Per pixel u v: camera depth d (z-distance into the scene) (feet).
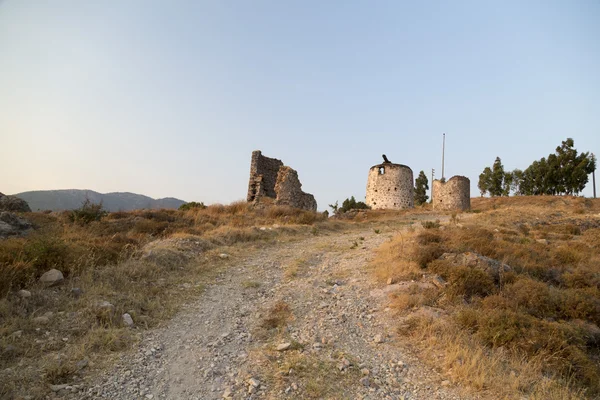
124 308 23.45
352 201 166.61
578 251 42.04
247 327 23.35
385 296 28.25
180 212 73.00
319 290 30.25
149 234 47.37
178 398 15.61
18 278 23.26
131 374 16.98
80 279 26.14
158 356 19.01
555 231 62.39
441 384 17.49
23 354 17.19
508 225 65.05
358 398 16.12
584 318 24.29
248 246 47.65
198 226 57.41
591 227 66.33
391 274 32.01
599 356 20.93
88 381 15.97
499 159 227.81
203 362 18.70
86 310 21.72
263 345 20.84
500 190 224.33
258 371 17.74
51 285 24.38
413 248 36.91
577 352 19.60
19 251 26.37
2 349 16.98
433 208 115.96
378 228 73.15
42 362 16.72
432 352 20.15
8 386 14.60
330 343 21.07
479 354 19.08
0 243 27.78
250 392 15.96
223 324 23.65
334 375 17.74
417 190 214.48
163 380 16.88
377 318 24.94
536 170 201.57
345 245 50.39
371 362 19.42
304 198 93.76
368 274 34.30
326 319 24.57
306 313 25.73
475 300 25.91
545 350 19.80
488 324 21.77
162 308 25.02
